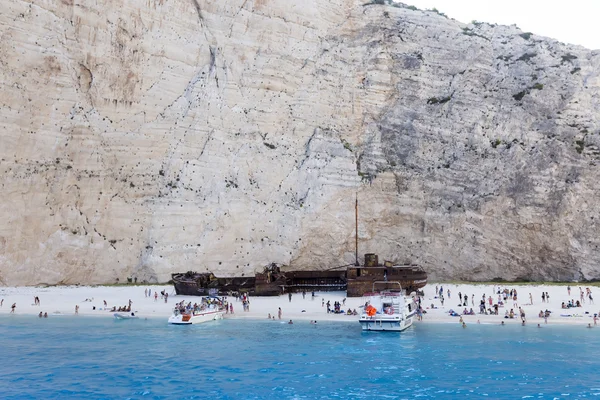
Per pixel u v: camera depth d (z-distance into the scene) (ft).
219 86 236.63
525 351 102.73
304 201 219.41
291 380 85.40
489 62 253.03
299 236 213.66
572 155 220.02
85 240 203.72
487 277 217.15
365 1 278.46
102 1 222.07
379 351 104.58
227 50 243.40
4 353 104.94
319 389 80.79
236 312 152.25
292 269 214.28
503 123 235.61
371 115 249.55
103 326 133.90
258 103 238.68
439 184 229.66
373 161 235.40
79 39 217.56
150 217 210.18
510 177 222.89
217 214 211.20
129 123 222.69
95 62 219.61
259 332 124.88
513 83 245.65
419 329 126.52
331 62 253.03
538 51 254.06
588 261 210.59
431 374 88.02
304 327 130.72
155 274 200.54
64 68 211.61
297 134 238.48
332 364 94.89
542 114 234.17
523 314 132.46
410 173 232.53
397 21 265.75
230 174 221.87
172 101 232.12
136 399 77.25
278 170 227.40
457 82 248.73
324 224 217.56
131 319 144.05
